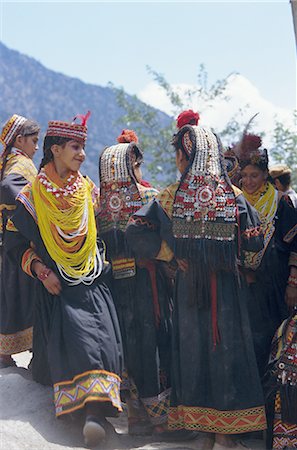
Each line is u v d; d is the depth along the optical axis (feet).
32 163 22.56
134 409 19.75
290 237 20.35
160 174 90.38
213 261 18.12
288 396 18.30
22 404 19.30
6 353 22.15
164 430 19.51
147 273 19.72
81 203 19.10
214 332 18.15
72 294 18.83
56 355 18.40
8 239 19.62
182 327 18.42
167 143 86.84
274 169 23.95
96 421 17.69
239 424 17.98
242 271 19.35
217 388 18.08
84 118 19.25
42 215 18.94
